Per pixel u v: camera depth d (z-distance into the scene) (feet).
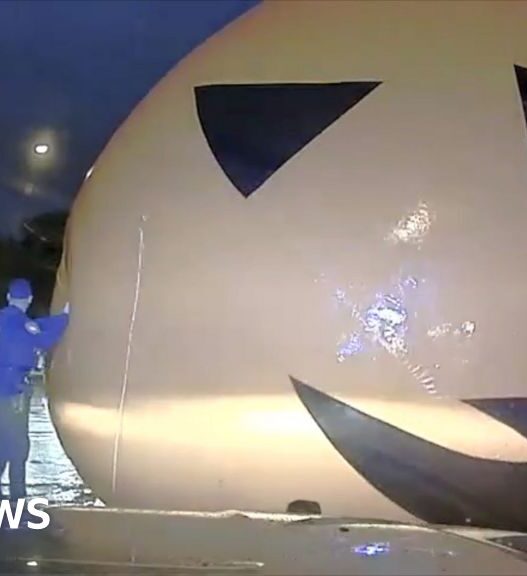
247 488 23.81
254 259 23.48
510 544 12.89
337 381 22.81
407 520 23.02
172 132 26.37
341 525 13.23
